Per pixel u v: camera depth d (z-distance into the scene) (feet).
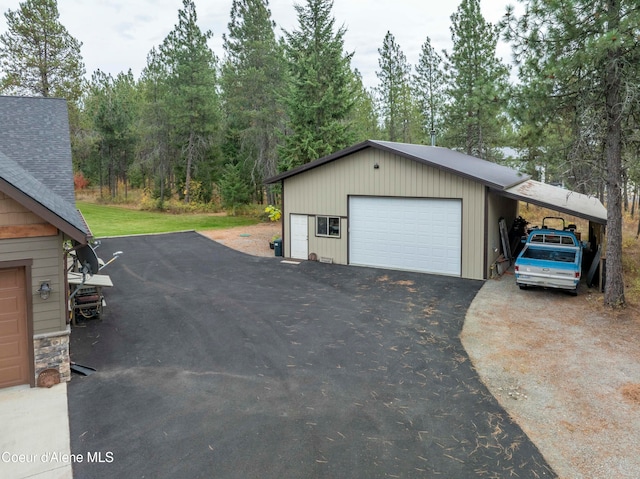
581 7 33.83
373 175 54.08
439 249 50.47
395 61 134.41
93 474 16.84
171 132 127.03
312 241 60.08
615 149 35.60
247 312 37.04
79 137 128.26
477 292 42.60
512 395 22.81
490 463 17.38
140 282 48.03
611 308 36.19
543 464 17.31
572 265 39.14
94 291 36.63
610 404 21.80
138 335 31.86
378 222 54.44
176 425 20.20
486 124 96.37
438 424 20.17
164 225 98.84
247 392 23.34
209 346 29.76
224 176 120.37
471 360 27.17
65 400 22.65
